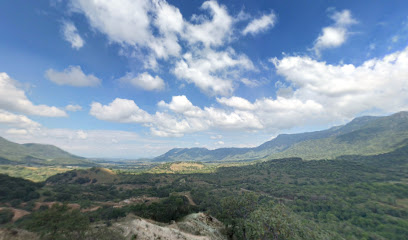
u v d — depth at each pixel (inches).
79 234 1534.2
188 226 2273.6
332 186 7839.6
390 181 7815.0
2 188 4798.2
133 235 1669.5
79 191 6392.7
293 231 1827.0
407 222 4306.1
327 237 3543.3
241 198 2517.2
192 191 7037.4
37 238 1524.4
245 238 2158.0
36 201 4594.0
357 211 5226.4
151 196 6520.7
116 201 5546.3
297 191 7628.0
